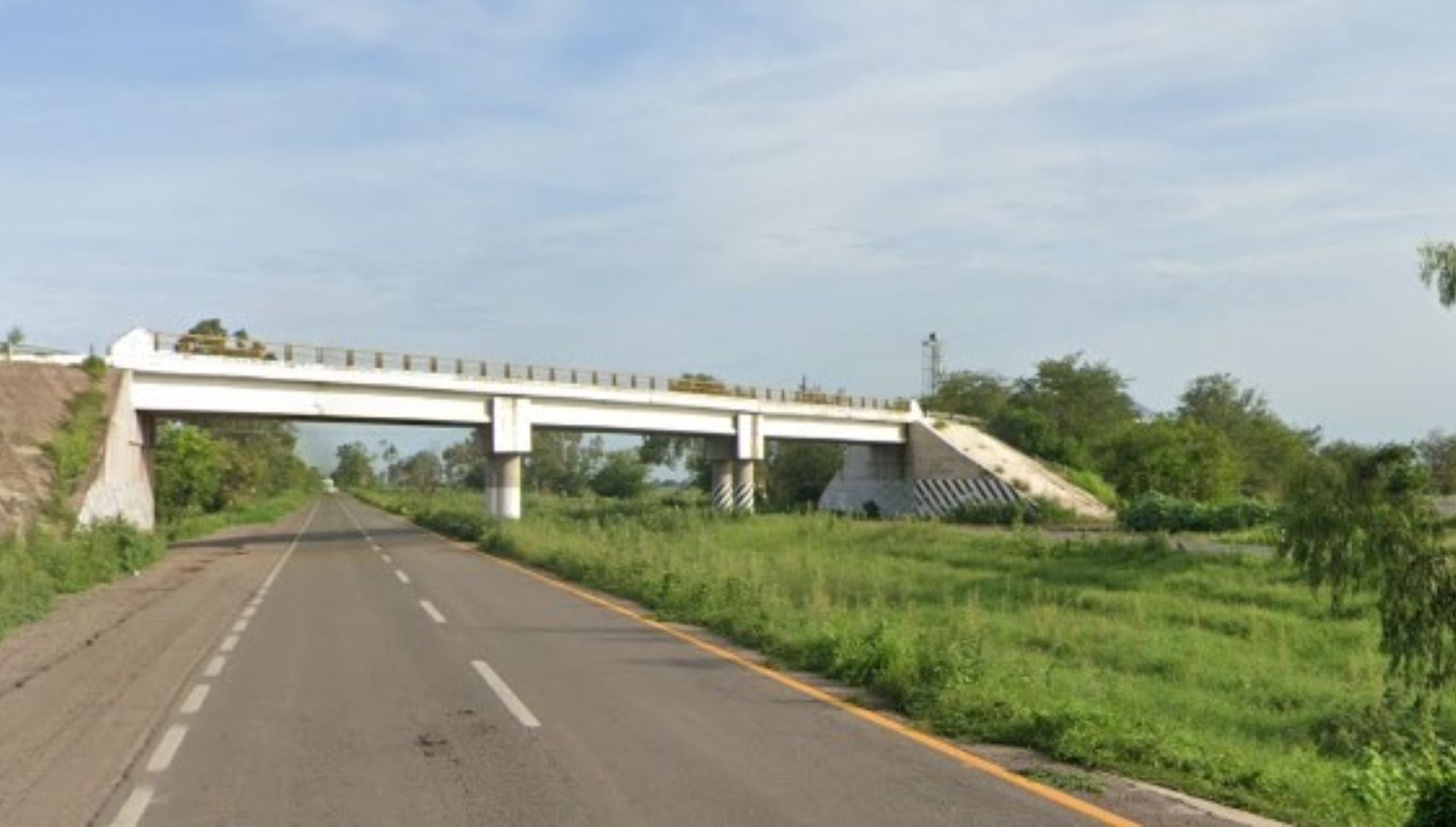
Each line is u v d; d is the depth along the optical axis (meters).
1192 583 31.27
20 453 34.47
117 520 34.22
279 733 10.29
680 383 65.06
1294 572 30.06
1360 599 25.89
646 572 24.95
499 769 8.93
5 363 39.03
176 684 12.93
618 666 14.35
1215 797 8.33
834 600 24.67
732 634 17.23
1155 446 69.44
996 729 10.15
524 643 16.53
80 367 40.94
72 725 10.59
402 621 19.48
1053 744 9.54
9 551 25.67
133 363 42.19
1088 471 84.62
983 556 39.19
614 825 7.40
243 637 17.27
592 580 26.53
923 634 14.09
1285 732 15.41
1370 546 13.46
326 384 47.47
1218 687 19.20
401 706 11.64
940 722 10.64
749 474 69.56
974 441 80.12
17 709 11.35
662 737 10.15
